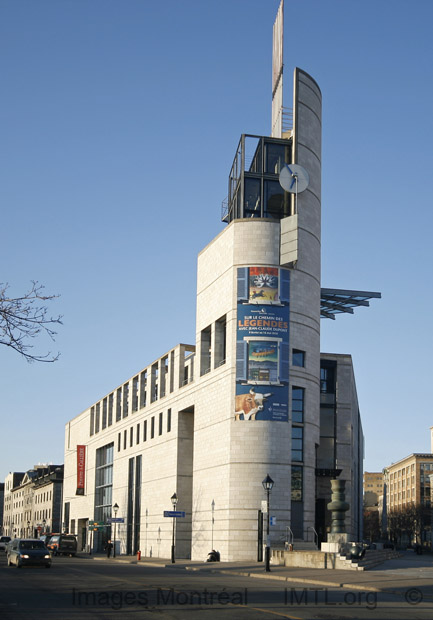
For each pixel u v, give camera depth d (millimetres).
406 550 157875
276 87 67000
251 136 61219
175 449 70312
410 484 173875
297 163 59938
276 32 67688
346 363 73562
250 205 59938
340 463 71562
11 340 16609
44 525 143125
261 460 54062
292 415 56812
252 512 53562
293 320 56844
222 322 60750
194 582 32719
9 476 192500
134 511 83438
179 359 71625
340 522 45469
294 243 56094
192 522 60938
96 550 98750
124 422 90500
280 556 48031
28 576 37156
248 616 18453
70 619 17953
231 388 55875
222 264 59656
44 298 16859
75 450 117000
